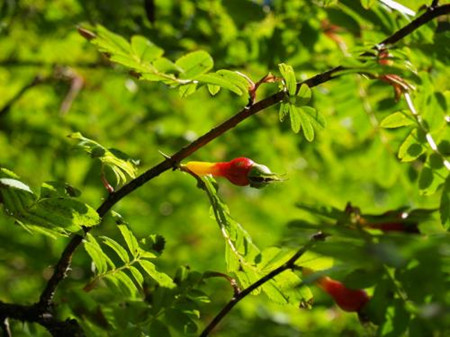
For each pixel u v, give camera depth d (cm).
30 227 411
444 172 461
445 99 492
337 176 980
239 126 866
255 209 1161
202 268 1044
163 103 921
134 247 444
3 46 844
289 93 415
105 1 746
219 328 876
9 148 898
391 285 397
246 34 692
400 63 453
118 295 493
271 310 912
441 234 376
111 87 912
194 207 1097
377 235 354
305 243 364
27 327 563
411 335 398
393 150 695
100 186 886
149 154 967
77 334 472
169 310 480
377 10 558
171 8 742
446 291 348
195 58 409
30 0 782
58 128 905
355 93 700
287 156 911
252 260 449
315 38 666
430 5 482
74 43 836
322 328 888
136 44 409
